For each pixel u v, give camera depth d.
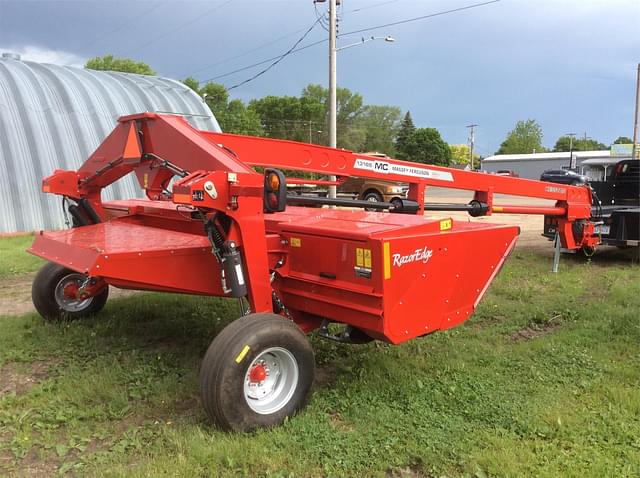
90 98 17.86
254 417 3.53
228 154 3.92
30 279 8.59
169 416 3.87
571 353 5.11
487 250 4.60
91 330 5.64
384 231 3.88
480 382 4.44
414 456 3.36
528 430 3.63
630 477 3.10
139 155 4.44
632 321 5.96
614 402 4.05
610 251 11.45
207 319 6.07
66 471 3.19
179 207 5.07
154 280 4.07
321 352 5.10
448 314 4.36
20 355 4.95
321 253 4.17
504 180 7.66
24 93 16.08
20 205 14.27
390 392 4.24
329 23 21.89
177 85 23.31
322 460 3.29
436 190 48.88
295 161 5.42
